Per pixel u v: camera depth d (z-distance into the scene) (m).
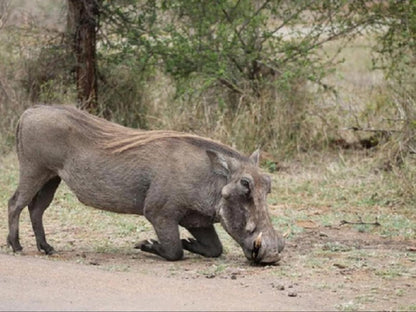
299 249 12.16
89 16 18.38
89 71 18.66
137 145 11.32
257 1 18.98
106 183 11.36
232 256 11.69
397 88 17.80
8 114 18.70
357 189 16.12
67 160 11.48
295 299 9.11
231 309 8.41
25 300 8.66
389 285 9.98
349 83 21.42
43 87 18.95
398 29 18.11
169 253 11.24
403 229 13.61
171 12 18.80
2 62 18.98
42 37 19.23
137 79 19.44
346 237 13.11
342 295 9.42
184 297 8.87
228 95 18.98
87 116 11.67
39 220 11.81
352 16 18.56
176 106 18.91
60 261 10.95
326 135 18.30
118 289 9.16
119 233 13.19
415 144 16.55
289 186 16.30
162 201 11.16
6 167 17.27
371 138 18.31
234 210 10.81
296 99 18.53
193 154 11.19
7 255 11.32
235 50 18.38
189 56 18.11
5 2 19.14
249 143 18.03
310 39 18.53
